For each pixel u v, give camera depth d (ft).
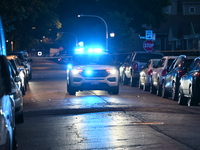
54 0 218.59
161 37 371.76
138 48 381.81
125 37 301.63
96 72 109.09
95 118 69.15
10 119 37.50
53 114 75.97
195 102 88.58
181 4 392.06
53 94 114.21
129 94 115.44
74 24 351.25
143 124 62.69
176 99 101.65
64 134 56.13
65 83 158.61
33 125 64.39
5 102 35.96
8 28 180.65
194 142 49.83
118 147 47.44
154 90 123.34
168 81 106.42
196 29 313.32
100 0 334.44
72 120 67.87
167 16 338.54
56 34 380.17
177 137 52.80
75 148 47.47
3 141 32.42
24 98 105.09
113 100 95.55
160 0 332.19
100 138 52.75
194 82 85.87
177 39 330.75
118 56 269.85
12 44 285.84
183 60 101.19
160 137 52.80
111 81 109.81
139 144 48.88
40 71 266.77
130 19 336.49
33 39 300.40
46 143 50.83
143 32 347.56
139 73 143.95
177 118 68.90
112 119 67.77
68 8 351.67
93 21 346.95
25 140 52.95
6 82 37.29
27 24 245.24
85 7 345.72
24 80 116.57
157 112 76.02
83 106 84.17
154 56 153.79
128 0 326.85
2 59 37.17
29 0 170.60
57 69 298.35
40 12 230.48
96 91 125.49
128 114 73.15
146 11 333.21
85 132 57.00
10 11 161.38
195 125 62.03
